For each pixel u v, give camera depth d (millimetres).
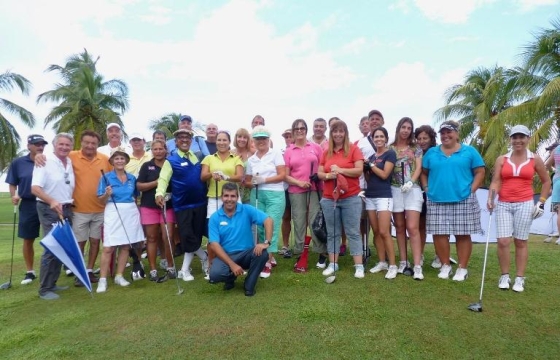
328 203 5105
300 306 4059
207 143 6750
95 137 5367
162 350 3268
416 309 3939
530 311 3855
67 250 4723
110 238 5016
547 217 8289
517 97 17922
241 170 5320
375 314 3832
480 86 24172
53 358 3197
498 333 3439
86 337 3557
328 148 5164
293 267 5656
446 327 3557
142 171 5414
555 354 3104
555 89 13914
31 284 5543
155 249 5426
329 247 5168
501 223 4488
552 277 4867
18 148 25078
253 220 4754
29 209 5707
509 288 4508
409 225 4969
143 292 4797
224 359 3104
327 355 3127
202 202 5305
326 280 4785
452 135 4750
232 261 4543
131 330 3658
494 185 4566
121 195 5176
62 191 5059
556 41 14938
